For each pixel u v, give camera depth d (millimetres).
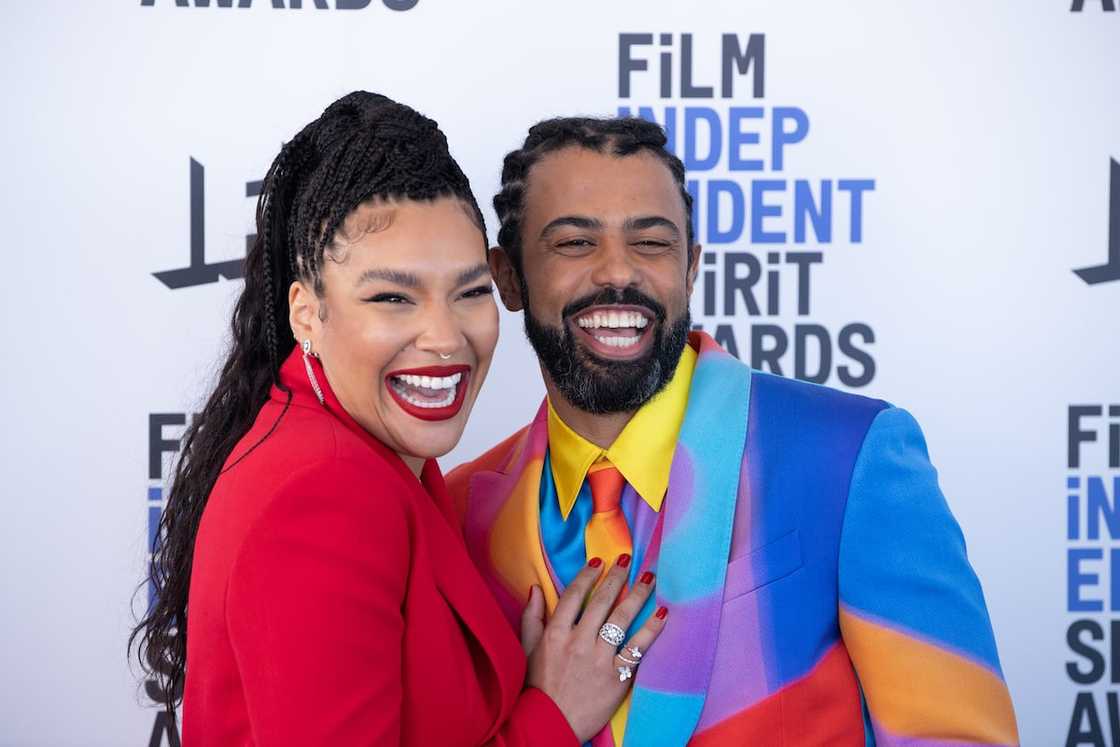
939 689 1252
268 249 1276
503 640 1265
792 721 1281
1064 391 2326
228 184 2281
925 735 1248
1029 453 2330
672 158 1433
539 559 1394
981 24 2303
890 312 2322
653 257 1359
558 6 2295
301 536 1084
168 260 2273
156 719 2283
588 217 1347
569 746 1249
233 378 1316
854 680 1328
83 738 2273
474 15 2293
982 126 2309
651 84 2301
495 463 1541
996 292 2320
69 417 2264
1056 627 2330
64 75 2248
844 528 1306
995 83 2305
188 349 2281
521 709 1265
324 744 1052
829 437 1345
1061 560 2328
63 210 2254
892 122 2309
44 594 2264
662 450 1379
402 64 2293
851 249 2320
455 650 1203
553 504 1424
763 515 1320
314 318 1220
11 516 2258
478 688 1229
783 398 1389
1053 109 2307
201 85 2271
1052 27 2303
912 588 1278
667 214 1364
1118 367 2320
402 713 1168
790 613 1297
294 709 1054
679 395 1407
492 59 2297
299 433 1174
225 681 1128
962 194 2314
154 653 1372
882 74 2305
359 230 1155
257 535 1086
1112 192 2312
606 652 1303
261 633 1069
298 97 2281
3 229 2244
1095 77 2303
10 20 2234
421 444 1208
